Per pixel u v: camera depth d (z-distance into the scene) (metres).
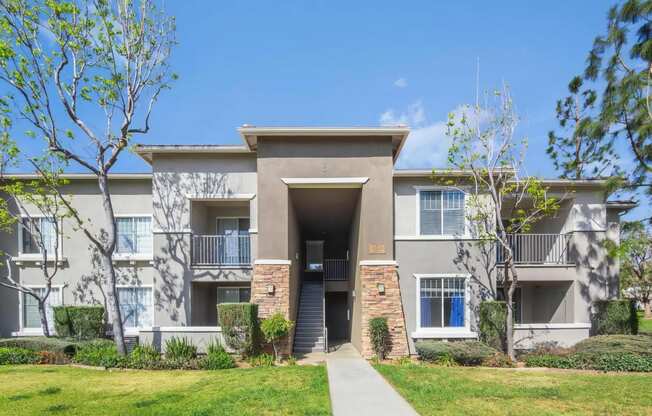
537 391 9.68
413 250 16.38
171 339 14.10
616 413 8.24
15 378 11.45
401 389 9.81
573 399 9.12
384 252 15.49
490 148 15.01
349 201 18.02
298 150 15.76
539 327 15.65
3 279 18.06
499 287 17.75
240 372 11.83
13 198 18.14
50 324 17.89
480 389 9.84
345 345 18.62
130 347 15.10
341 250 25.91
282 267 15.24
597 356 12.88
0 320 17.95
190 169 16.83
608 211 19.09
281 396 9.23
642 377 11.40
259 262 15.20
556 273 17.23
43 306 16.69
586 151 24.52
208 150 16.56
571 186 17.47
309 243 26.05
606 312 16.20
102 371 12.44
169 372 12.23
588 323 16.44
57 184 16.73
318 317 18.75
